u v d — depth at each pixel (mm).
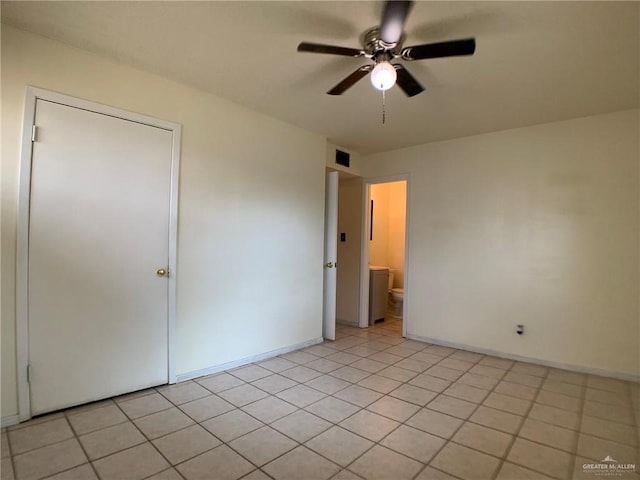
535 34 2053
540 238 3545
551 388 2904
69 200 2316
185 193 2873
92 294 2422
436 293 4203
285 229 3676
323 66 2531
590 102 2998
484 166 3887
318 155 4027
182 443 2012
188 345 2916
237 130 3215
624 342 3137
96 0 1854
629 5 1789
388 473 1784
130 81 2568
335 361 3498
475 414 2430
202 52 2365
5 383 2115
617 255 3182
